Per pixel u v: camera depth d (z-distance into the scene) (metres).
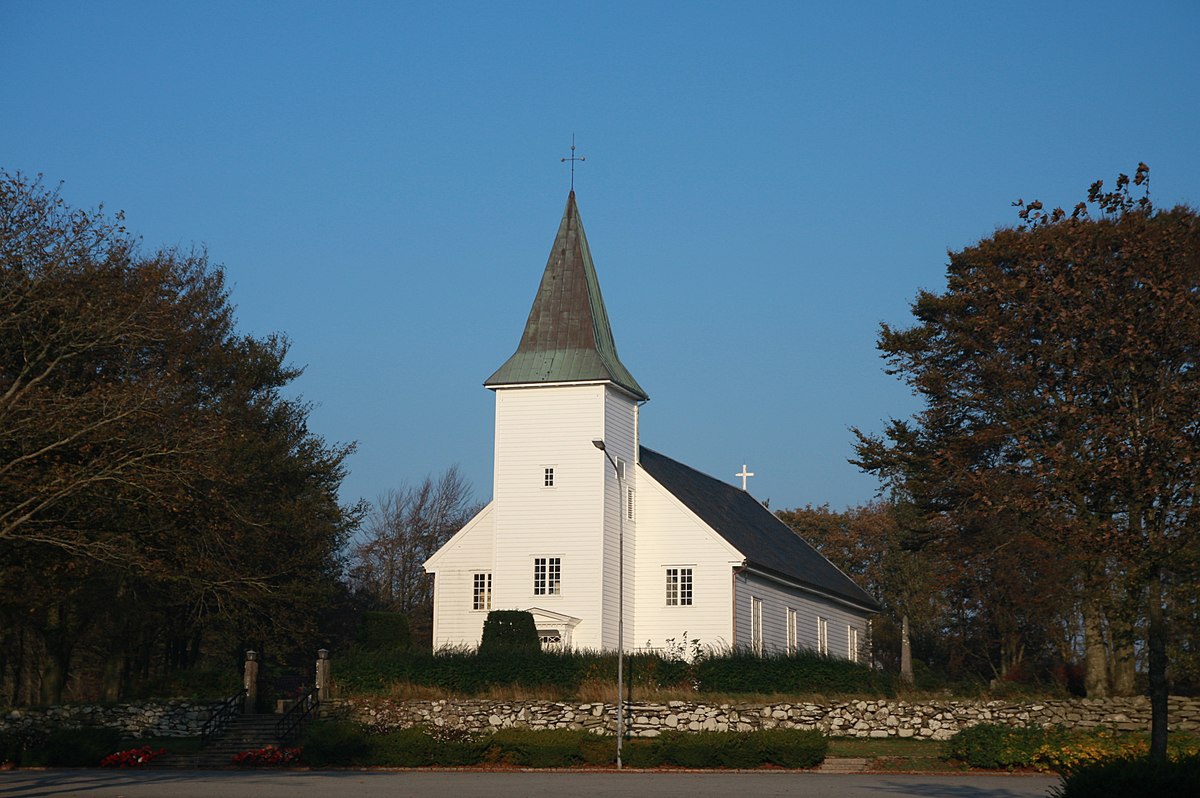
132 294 39.47
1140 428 26.00
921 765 36.19
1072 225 28.69
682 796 28.30
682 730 41.94
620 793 29.14
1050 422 28.98
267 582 54.66
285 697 53.56
